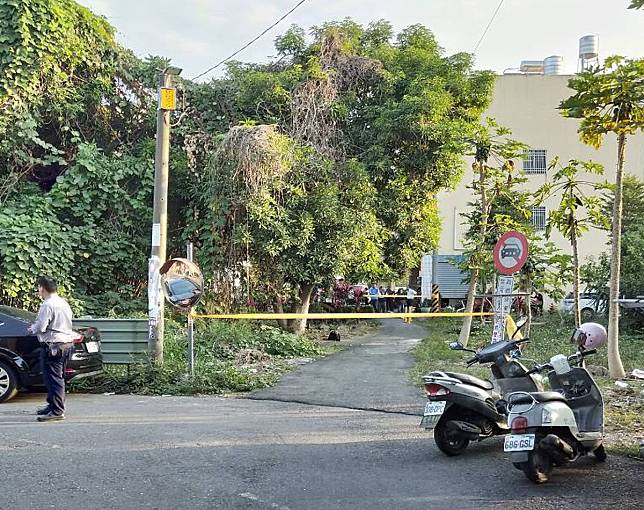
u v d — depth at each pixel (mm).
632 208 28062
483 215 16859
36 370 10734
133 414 9695
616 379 11953
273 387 11914
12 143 17578
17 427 8727
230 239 17688
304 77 19828
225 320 17375
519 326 8258
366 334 22062
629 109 11688
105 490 6082
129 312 17375
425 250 21266
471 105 21266
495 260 11898
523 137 33531
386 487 6266
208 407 10312
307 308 19672
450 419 7406
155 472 6660
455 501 5863
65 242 16859
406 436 8320
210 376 12094
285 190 17719
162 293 12656
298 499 5887
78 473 6602
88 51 18875
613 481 6449
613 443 7828
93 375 11633
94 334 11539
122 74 19766
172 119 19500
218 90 20047
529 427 6371
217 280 17953
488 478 6582
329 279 18531
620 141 11977
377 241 19578
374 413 9750
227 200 17078
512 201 17344
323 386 11906
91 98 19141
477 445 7871
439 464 7078
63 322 9297
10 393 10672
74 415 9617
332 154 19359
